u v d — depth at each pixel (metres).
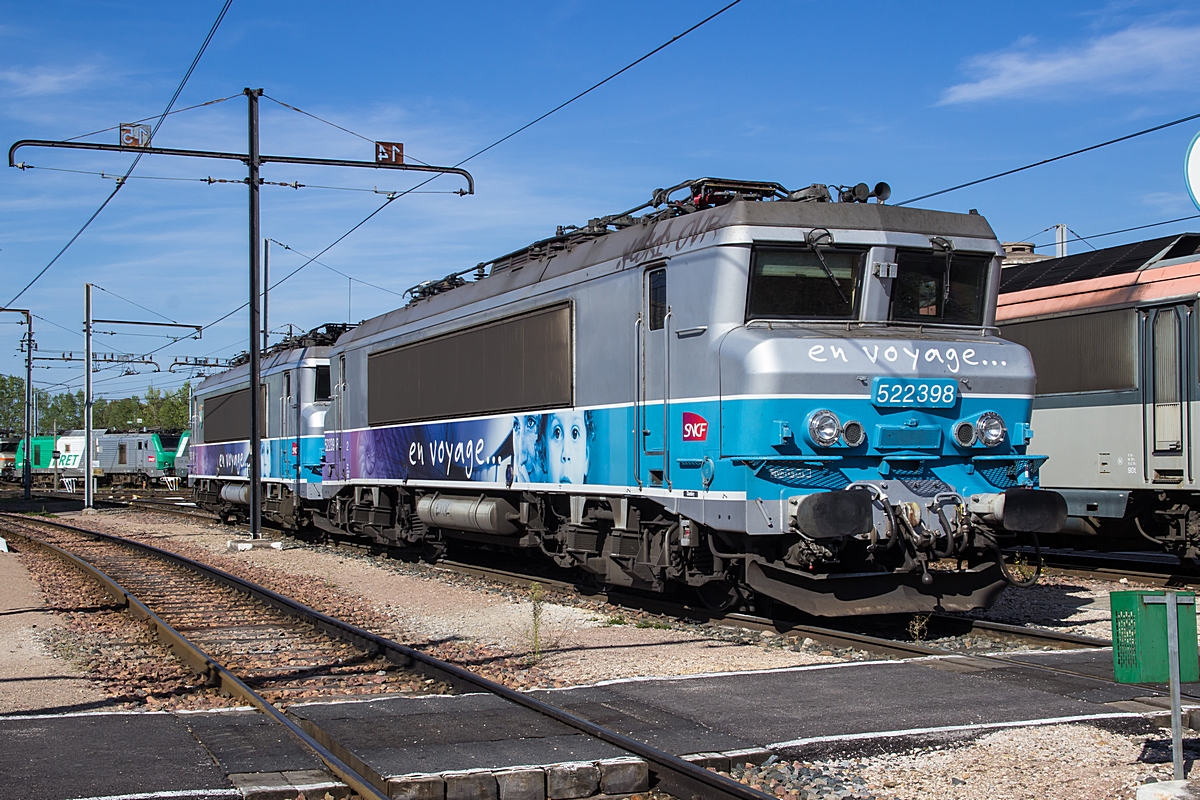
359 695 8.28
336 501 20.84
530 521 14.02
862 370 9.87
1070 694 7.58
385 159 20.05
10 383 141.25
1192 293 13.42
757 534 9.65
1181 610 5.91
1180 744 5.79
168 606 13.55
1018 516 9.89
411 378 17.08
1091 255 15.92
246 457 26.55
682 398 10.55
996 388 10.45
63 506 42.16
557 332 12.77
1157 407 13.91
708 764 6.16
